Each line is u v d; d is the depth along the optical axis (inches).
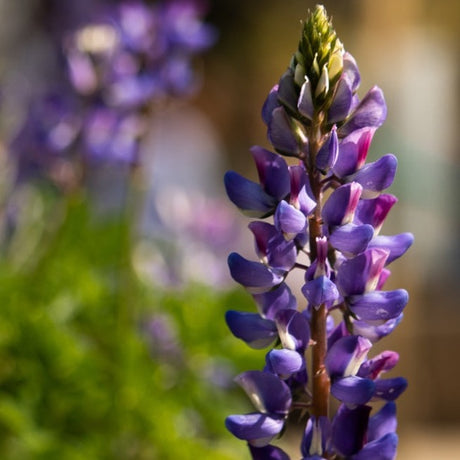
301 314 18.5
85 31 26.7
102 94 26.5
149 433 24.5
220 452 24.4
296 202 18.3
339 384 18.3
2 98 31.7
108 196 31.4
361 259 18.3
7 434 24.7
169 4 26.4
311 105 18.2
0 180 28.5
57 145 26.9
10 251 28.1
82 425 24.7
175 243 31.6
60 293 25.8
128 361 24.6
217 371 26.0
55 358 24.5
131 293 24.8
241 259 18.4
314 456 18.4
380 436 18.7
